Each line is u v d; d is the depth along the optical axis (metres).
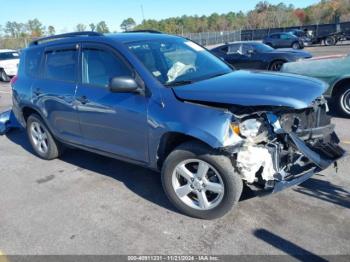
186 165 3.53
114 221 3.64
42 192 4.41
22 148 6.29
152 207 3.86
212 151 3.23
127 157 4.03
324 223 3.31
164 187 3.67
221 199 3.31
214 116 3.14
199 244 3.18
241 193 3.40
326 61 6.74
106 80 4.05
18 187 4.62
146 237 3.34
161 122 3.43
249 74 3.96
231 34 47.66
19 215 3.89
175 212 3.72
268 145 3.25
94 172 4.90
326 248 2.99
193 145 3.31
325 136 3.70
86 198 4.17
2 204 4.18
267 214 3.51
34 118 5.36
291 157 3.34
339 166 4.47
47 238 3.43
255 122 3.19
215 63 4.43
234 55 14.65
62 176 4.85
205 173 3.36
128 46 3.94
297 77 3.74
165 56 4.07
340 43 33.34
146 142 3.70
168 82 3.68
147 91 3.61
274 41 30.97
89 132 4.37
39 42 5.37
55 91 4.67
